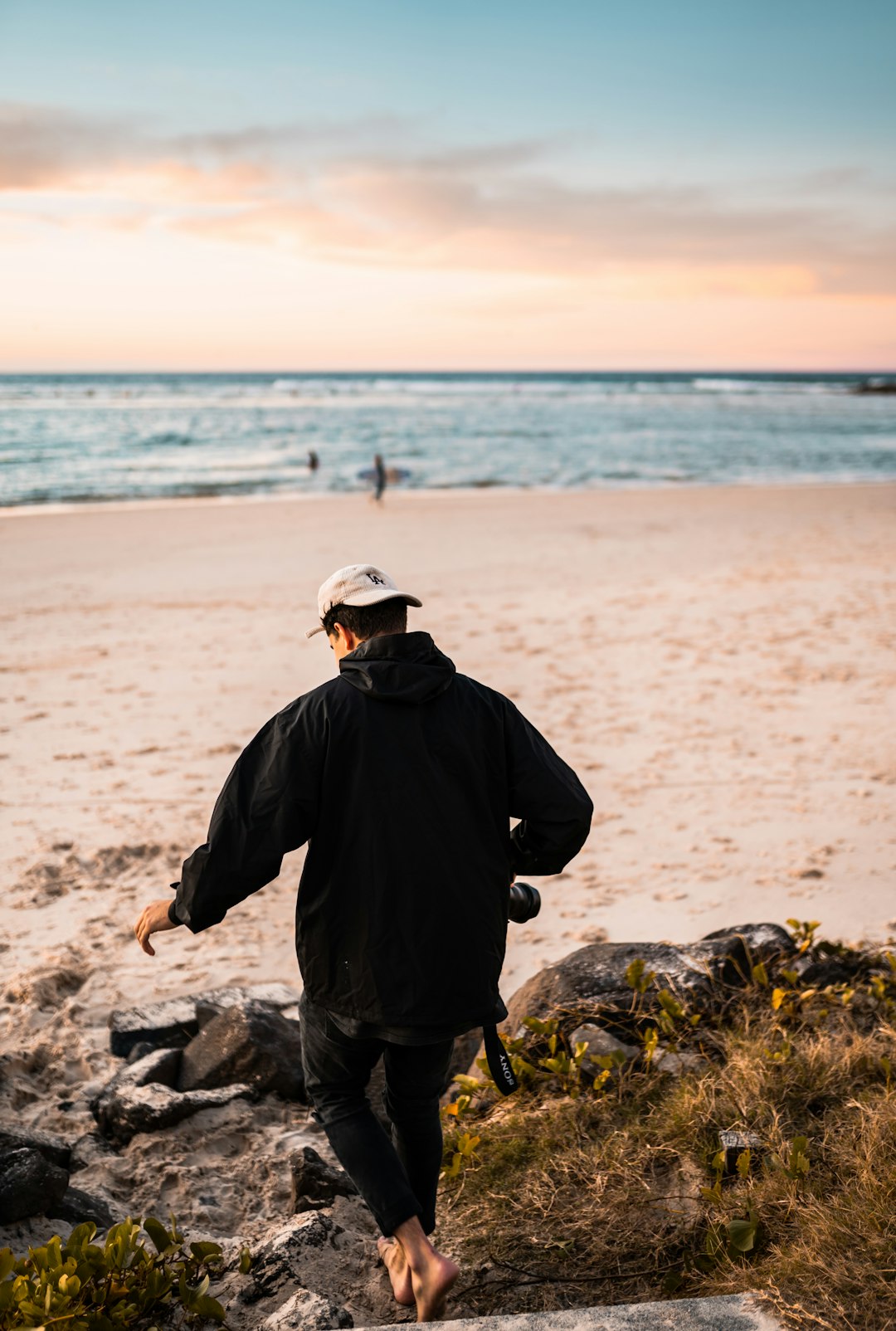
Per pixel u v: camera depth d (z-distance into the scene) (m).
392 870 2.07
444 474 33.59
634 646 10.50
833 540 18.50
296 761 2.07
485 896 2.13
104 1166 3.03
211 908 2.05
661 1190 2.52
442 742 2.13
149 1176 2.98
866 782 6.73
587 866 5.57
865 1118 2.55
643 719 8.12
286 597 13.30
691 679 9.28
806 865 5.48
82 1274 2.05
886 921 4.81
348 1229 2.65
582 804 2.18
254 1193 2.94
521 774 2.18
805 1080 2.83
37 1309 1.87
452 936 2.08
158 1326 2.05
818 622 11.55
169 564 15.88
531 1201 2.56
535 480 32.19
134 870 5.53
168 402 82.38
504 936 2.21
